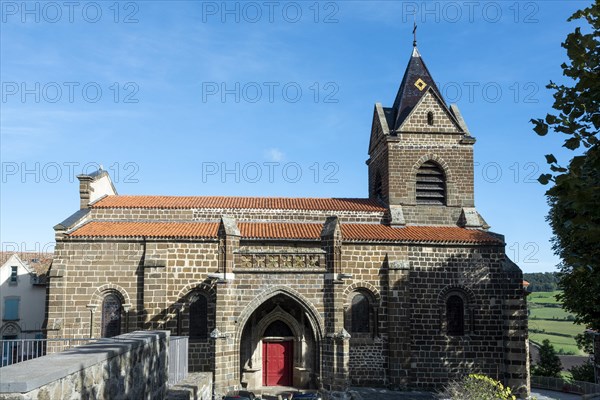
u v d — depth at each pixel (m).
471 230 39.97
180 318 34.44
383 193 43.28
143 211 39.00
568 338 88.38
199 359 34.19
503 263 36.72
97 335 34.25
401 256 36.34
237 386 31.25
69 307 34.31
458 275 36.53
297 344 35.69
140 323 34.44
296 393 30.02
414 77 45.00
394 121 44.19
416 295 36.16
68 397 9.07
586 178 10.86
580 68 10.82
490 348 35.88
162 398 17.16
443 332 35.84
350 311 36.00
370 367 35.28
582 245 24.23
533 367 50.59
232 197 42.50
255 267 32.28
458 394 25.39
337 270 32.28
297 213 40.34
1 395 7.38
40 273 55.28
